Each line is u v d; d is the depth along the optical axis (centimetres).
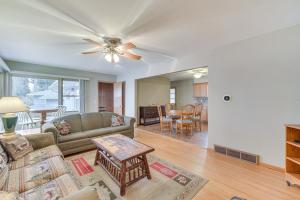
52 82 494
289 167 196
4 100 209
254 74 249
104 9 169
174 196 170
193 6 163
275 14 182
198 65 336
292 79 212
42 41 264
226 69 286
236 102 273
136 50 316
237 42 269
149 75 477
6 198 87
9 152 177
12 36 243
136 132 481
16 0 153
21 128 409
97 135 323
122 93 603
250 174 218
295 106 210
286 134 197
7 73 409
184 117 501
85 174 215
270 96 233
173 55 353
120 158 175
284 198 167
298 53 207
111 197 168
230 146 283
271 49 231
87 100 564
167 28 215
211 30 224
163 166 243
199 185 191
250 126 256
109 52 267
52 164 165
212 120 310
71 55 356
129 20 192
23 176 141
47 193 118
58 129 294
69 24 204
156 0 152
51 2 156
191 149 323
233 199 165
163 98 740
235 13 178
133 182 188
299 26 206
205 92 704
